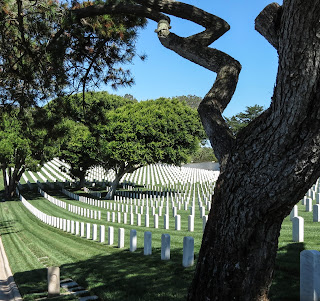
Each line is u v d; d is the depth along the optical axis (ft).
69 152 134.72
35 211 91.56
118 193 143.02
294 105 9.52
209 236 12.10
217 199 11.97
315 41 8.92
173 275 26.63
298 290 19.25
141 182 176.04
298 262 24.40
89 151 123.13
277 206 10.65
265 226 11.19
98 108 39.88
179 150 122.72
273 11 11.07
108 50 30.86
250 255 11.33
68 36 27.61
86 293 26.23
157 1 15.56
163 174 196.85
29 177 188.65
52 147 113.50
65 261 40.86
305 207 59.52
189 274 26.25
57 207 106.52
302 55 9.11
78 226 59.41
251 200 10.87
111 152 112.78
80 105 38.70
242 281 11.32
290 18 9.18
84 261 38.55
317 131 9.50
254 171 10.66
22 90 33.63
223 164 12.02
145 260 33.30
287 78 9.51
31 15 26.55
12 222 84.58
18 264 43.14
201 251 12.39
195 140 128.36
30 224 79.41
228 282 11.42
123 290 25.03
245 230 11.18
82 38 27.89
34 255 47.39
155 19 16.30
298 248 28.40
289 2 9.19
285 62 9.53
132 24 26.96
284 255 26.66
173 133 122.21
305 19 8.82
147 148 117.70
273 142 10.19
